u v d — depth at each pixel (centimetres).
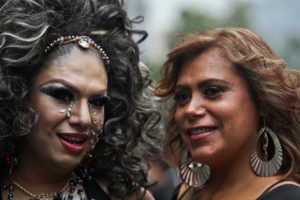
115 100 187
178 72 189
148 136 206
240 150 176
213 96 173
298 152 171
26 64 153
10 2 159
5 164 164
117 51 184
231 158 177
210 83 173
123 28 190
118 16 186
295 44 651
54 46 159
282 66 175
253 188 172
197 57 179
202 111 174
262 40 181
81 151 162
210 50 177
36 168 162
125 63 186
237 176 178
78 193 172
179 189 217
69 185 172
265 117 175
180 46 181
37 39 154
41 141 156
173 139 206
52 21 161
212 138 174
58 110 155
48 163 159
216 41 176
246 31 180
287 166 174
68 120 156
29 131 153
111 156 188
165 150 209
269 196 158
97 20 179
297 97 172
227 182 181
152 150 208
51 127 155
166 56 191
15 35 154
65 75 156
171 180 264
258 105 176
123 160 191
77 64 159
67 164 159
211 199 186
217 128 174
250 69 170
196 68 177
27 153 161
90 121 159
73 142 159
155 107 206
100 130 169
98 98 164
